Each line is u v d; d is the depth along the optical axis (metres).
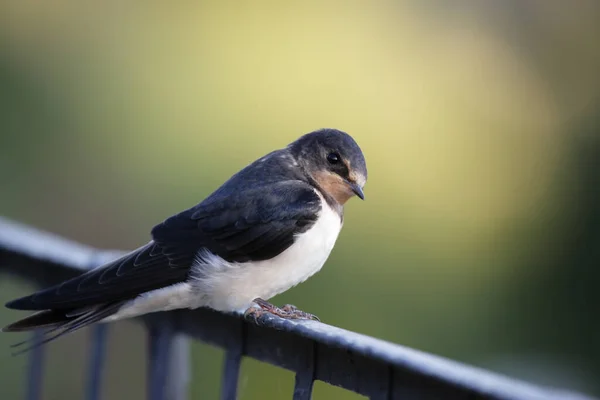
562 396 3.63
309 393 4.82
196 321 5.77
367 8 18.22
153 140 15.62
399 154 16.50
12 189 14.07
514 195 15.78
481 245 14.62
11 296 11.54
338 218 7.24
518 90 18.31
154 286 6.20
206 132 15.87
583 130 15.27
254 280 6.64
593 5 19.52
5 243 6.69
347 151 7.38
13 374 11.46
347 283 12.55
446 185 16.09
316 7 17.78
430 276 13.67
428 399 4.14
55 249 6.53
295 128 16.50
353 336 4.48
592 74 18.80
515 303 13.09
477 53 18.80
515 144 16.98
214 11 17.19
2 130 14.45
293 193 6.92
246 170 7.27
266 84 16.92
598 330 12.53
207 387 10.54
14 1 15.81
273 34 17.52
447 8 19.14
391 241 14.15
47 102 15.14
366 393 4.48
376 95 17.31
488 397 3.71
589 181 14.18
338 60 17.52
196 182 15.05
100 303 5.98
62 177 14.56
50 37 15.70
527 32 19.39
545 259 13.43
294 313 6.70
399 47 18.19
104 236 14.05
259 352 5.19
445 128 17.17
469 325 12.83
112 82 15.95
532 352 12.47
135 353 11.81
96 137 15.20
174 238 6.64
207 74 16.66
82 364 11.91
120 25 16.61
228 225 6.70
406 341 12.31
